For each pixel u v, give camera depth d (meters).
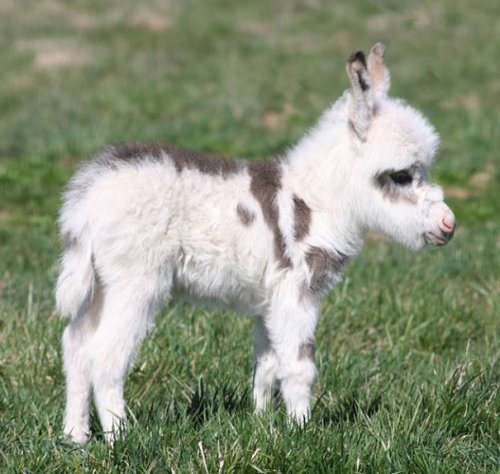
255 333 12.67
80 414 11.84
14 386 13.32
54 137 29.91
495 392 12.52
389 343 15.78
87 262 11.72
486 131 32.09
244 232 11.83
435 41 44.50
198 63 40.75
